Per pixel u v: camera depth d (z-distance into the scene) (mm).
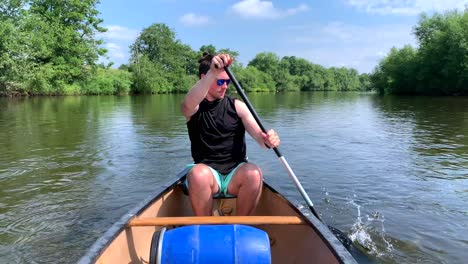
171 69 52188
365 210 4496
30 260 3385
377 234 3889
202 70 2908
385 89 44781
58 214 4391
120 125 11656
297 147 7965
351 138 9117
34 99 27297
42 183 5523
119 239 2072
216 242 1848
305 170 6148
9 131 10438
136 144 8328
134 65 46219
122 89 41406
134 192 5129
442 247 3613
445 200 4797
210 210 2641
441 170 6129
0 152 7590
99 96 35469
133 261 2207
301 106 21828
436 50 34188
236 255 1824
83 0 33812
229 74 2666
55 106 20281
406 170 6129
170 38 53406
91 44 34406
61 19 33188
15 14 28312
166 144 8312
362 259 3414
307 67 96812
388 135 9586
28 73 27891
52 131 10414
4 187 5344
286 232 2572
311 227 2236
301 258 2305
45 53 30078
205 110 2791
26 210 4508
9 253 3496
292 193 5090
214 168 2797
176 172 6074
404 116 14633
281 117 14430
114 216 4348
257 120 2748
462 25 32969
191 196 2602
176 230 1932
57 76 31719
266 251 1858
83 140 8922
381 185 5383
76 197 4934
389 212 4438
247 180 2633
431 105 21000
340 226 4074
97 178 5754
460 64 32344
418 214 4367
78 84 35188
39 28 30938
